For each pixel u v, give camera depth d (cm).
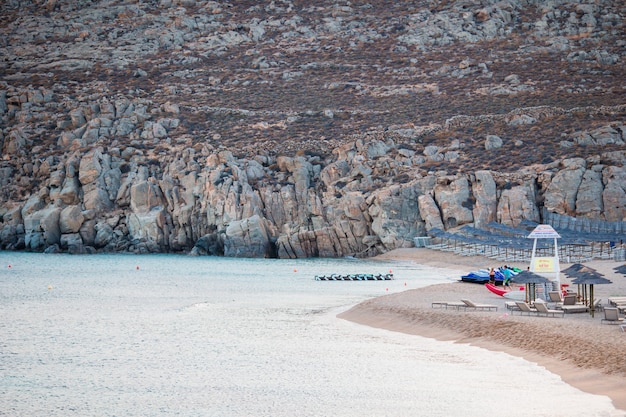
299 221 13062
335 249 12550
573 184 11662
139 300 6794
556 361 3728
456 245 11419
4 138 15512
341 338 4628
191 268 10531
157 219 13188
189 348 4350
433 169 13100
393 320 5159
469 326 4638
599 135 13312
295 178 13575
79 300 6794
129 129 15588
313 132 15550
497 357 3953
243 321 5391
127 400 3259
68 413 3083
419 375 3603
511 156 13125
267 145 14750
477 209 11750
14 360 4038
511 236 10531
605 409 2945
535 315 4828
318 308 6134
